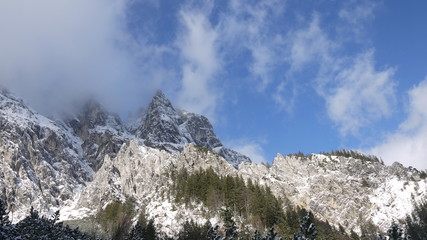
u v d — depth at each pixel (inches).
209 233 1902.1
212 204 6825.8
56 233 2962.6
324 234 5787.4
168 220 6752.0
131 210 7849.4
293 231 5300.2
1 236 2117.4
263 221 6190.9
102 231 6958.7
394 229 1860.2
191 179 7864.2
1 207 2822.3
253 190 7480.3
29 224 2834.6
